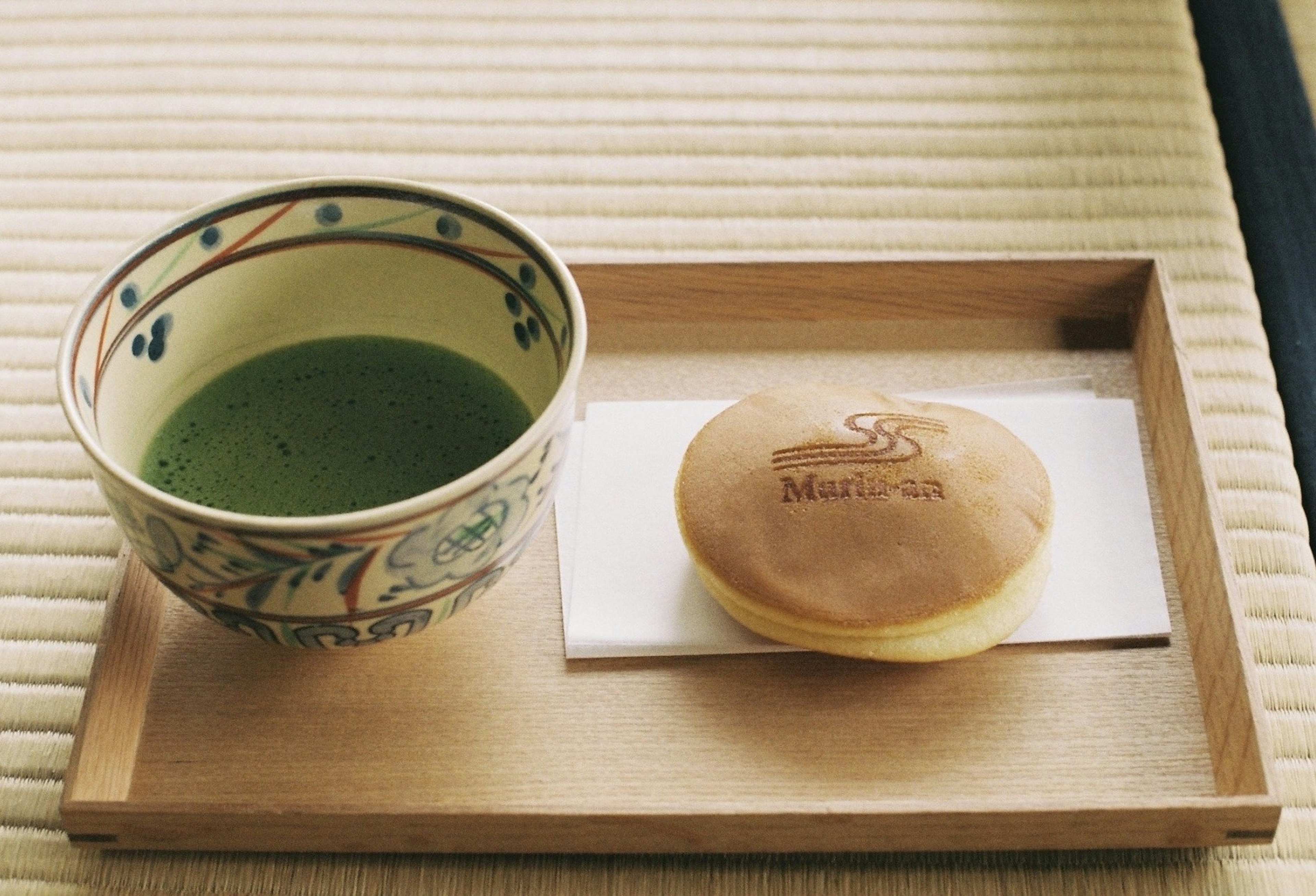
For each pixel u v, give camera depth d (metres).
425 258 0.47
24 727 0.47
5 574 0.50
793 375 0.53
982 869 0.44
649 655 0.46
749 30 0.66
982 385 0.52
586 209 0.59
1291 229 0.61
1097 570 0.48
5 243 0.59
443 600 0.43
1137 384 0.52
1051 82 0.63
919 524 0.45
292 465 0.46
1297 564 0.49
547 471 0.42
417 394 0.47
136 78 0.64
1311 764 0.45
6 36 0.66
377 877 0.44
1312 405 0.56
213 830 0.43
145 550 0.42
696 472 0.47
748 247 0.58
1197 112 0.62
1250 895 0.43
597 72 0.64
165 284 0.45
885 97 0.63
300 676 0.46
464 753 0.45
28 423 0.54
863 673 0.46
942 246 0.58
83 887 0.44
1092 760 0.45
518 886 0.44
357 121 0.63
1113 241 0.58
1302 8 0.69
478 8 0.67
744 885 0.44
